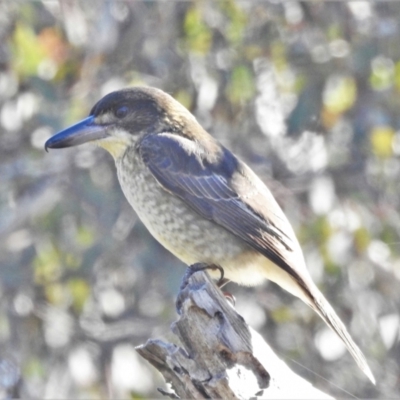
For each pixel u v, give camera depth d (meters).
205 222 9.93
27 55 13.73
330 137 14.07
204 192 9.98
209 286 8.26
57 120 13.62
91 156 14.05
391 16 14.04
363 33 13.89
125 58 14.24
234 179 10.12
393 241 14.02
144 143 10.20
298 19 14.18
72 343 13.99
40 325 13.99
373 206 14.06
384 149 13.84
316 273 13.59
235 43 14.20
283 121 14.05
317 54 13.95
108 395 13.86
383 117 13.77
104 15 14.17
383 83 13.81
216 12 14.30
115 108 10.51
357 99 13.87
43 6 14.02
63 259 13.94
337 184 14.05
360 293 13.87
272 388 7.92
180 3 14.30
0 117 13.76
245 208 9.98
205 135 10.49
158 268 13.66
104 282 14.16
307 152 14.16
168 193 10.01
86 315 14.12
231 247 9.90
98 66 14.08
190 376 8.04
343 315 13.94
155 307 14.12
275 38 14.15
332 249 13.55
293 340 14.04
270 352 8.09
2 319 13.95
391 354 14.07
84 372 13.86
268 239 9.88
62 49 13.95
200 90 14.10
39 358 13.96
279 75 14.06
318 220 13.64
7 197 13.84
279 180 14.09
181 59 14.28
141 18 14.26
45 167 13.94
